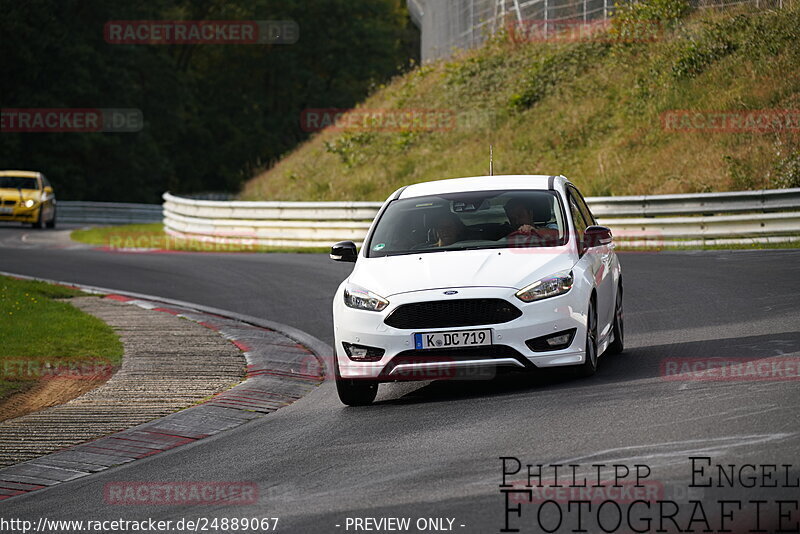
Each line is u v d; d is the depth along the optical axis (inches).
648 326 1251.8
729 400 773.9
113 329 1437.0
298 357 1241.4
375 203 2758.4
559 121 3393.2
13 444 858.8
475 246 983.6
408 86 4333.2
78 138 6151.6
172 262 2459.4
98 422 925.2
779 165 2529.5
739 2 3449.8
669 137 2960.1
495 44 4256.9
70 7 6225.4
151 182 6904.5
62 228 4045.3
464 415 830.5
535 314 897.5
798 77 2928.2
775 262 1790.1
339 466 708.0
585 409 796.0
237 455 786.8
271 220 2955.2
